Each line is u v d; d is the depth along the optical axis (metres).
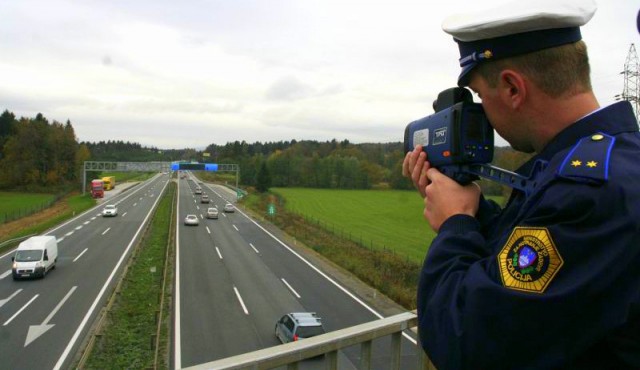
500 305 1.24
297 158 100.06
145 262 25.98
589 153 1.30
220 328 16.14
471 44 1.55
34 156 83.81
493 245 1.60
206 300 19.36
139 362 13.07
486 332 1.25
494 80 1.53
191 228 40.38
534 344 1.21
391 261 26.58
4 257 27.41
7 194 77.94
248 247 32.19
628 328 1.16
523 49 1.42
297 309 18.59
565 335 1.18
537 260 1.22
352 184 94.81
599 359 1.22
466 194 1.70
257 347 14.59
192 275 23.56
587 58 1.45
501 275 1.29
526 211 1.38
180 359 13.48
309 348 2.06
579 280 1.15
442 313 1.39
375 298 20.33
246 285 21.97
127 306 18.16
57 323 16.20
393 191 88.88
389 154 93.25
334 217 51.53
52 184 85.88
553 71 1.41
